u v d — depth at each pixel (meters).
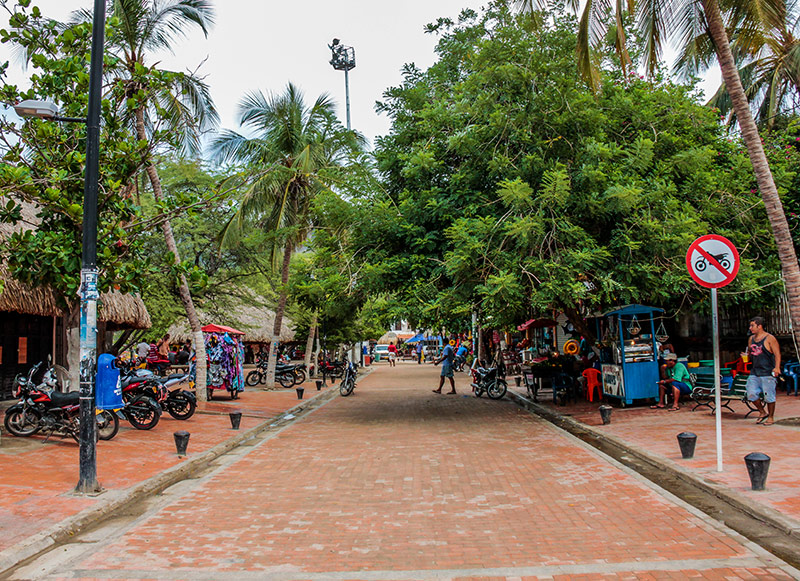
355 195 14.70
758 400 10.91
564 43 13.20
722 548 5.10
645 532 5.56
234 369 18.50
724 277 7.64
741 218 14.30
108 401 7.96
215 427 12.65
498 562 4.93
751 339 10.99
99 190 9.51
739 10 10.51
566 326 22.59
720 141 16.11
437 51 16.50
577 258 11.44
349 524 6.06
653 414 12.87
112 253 9.39
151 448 10.11
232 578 4.71
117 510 6.82
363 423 13.82
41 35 9.77
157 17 13.99
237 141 21.00
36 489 7.34
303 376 25.34
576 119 12.77
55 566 5.02
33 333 16.94
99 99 7.54
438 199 14.01
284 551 5.31
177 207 10.10
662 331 16.28
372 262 14.20
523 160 12.67
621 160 13.25
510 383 23.97
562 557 5.00
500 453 9.62
